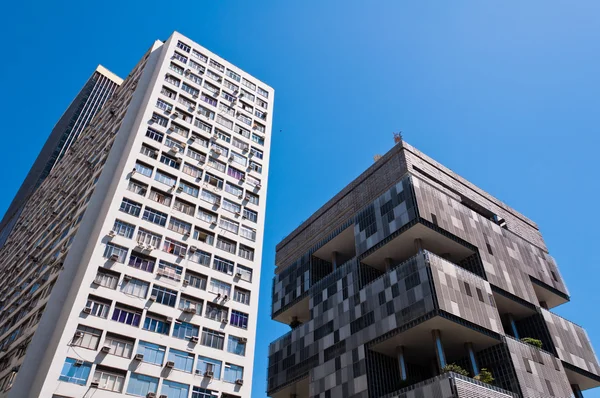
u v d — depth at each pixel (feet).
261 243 186.50
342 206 255.29
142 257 150.92
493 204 251.80
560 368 180.96
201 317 152.35
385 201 215.72
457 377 140.77
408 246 201.77
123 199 158.92
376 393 171.01
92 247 144.97
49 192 242.78
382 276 193.57
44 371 120.16
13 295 182.80
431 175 227.40
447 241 198.39
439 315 159.33
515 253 225.97
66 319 127.34
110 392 122.83
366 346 183.42
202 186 183.42
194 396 136.46
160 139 183.62
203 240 170.60
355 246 233.14
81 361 122.42
